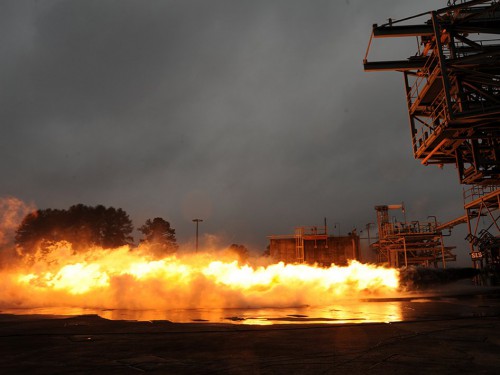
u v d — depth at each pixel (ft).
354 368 19.07
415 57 84.48
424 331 29.91
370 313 43.01
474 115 66.18
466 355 21.62
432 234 146.92
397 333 29.09
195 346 24.97
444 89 68.08
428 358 20.97
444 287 81.10
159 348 24.48
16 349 24.41
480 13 70.90
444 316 39.47
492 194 88.84
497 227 90.63
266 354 22.43
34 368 19.70
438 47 69.62
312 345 24.84
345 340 26.45
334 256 123.75
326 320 37.47
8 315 44.47
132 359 21.50
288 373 18.33
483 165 77.00
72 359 21.62
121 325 34.83
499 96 71.56
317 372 18.44
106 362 20.85
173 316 42.73
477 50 74.74
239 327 32.94
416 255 156.66
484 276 88.33
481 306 49.65
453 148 83.56
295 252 125.18
